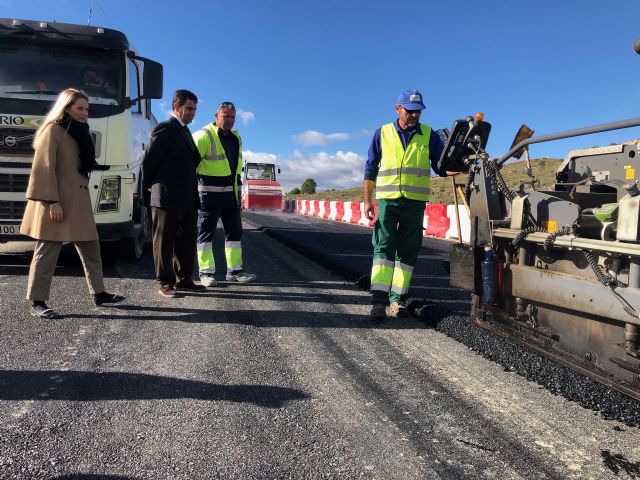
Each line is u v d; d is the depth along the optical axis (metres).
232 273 5.78
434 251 9.18
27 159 5.48
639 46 2.38
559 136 2.79
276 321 4.18
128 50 6.17
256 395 2.73
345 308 4.69
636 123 2.26
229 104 5.34
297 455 2.15
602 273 2.49
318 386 2.87
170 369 3.05
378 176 4.38
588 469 2.09
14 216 5.51
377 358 3.36
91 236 4.20
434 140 4.30
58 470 1.98
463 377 3.05
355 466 2.08
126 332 3.75
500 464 2.12
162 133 4.60
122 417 2.43
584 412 2.59
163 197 4.66
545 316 3.05
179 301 4.74
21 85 5.70
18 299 4.58
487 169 3.47
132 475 1.97
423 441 2.29
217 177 5.36
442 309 4.32
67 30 5.88
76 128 4.01
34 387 2.74
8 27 5.77
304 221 18.88
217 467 2.04
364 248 9.12
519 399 2.74
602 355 2.62
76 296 4.79
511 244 3.24
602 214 2.49
